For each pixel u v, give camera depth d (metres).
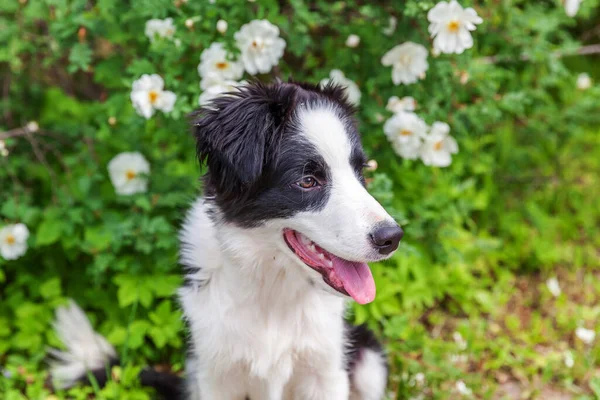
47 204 1.16
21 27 1.12
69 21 1.07
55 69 1.28
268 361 0.88
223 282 0.87
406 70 1.04
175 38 1.01
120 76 1.10
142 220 1.06
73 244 1.09
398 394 1.04
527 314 1.22
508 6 1.17
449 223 1.22
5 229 1.05
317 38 1.17
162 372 1.04
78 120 1.22
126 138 1.12
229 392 0.92
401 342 1.11
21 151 1.19
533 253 1.30
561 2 1.16
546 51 1.19
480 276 1.28
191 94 1.04
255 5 1.05
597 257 1.33
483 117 1.17
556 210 1.41
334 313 0.89
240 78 1.04
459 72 1.10
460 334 1.15
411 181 1.21
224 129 0.80
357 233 0.77
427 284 1.18
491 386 1.07
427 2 1.00
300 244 0.82
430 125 1.08
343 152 0.80
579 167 1.47
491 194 1.34
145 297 1.07
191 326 0.89
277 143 0.80
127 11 1.07
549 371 1.09
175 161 1.16
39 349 1.07
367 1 1.09
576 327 1.17
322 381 0.92
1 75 1.22
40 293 1.12
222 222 0.84
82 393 1.01
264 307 0.87
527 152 1.41
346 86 0.94
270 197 0.80
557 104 1.44
